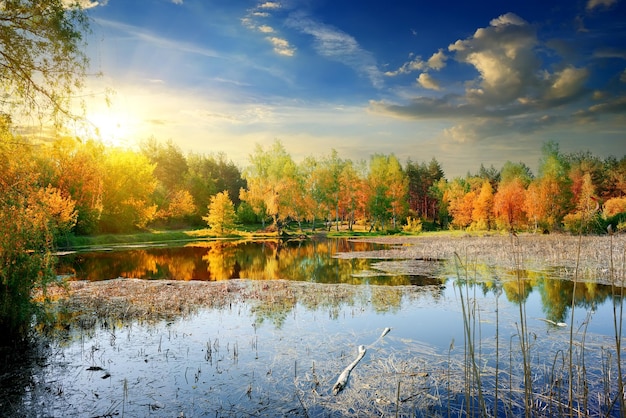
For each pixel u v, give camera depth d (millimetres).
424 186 90188
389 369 7430
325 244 40531
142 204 50062
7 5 8938
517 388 6539
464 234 48562
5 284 8883
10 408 6000
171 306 12539
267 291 14984
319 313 11664
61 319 11016
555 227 44719
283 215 56938
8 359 8016
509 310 11773
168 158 74938
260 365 7672
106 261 26125
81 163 13141
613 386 6461
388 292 14602
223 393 6500
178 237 49188
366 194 61625
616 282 15453
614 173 55594
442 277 17969
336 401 6207
